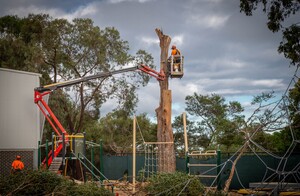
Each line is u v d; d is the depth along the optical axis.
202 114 53.28
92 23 40.09
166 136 22.45
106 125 47.09
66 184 16.20
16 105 25.38
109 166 30.81
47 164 25.58
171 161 21.86
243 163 23.78
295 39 23.55
